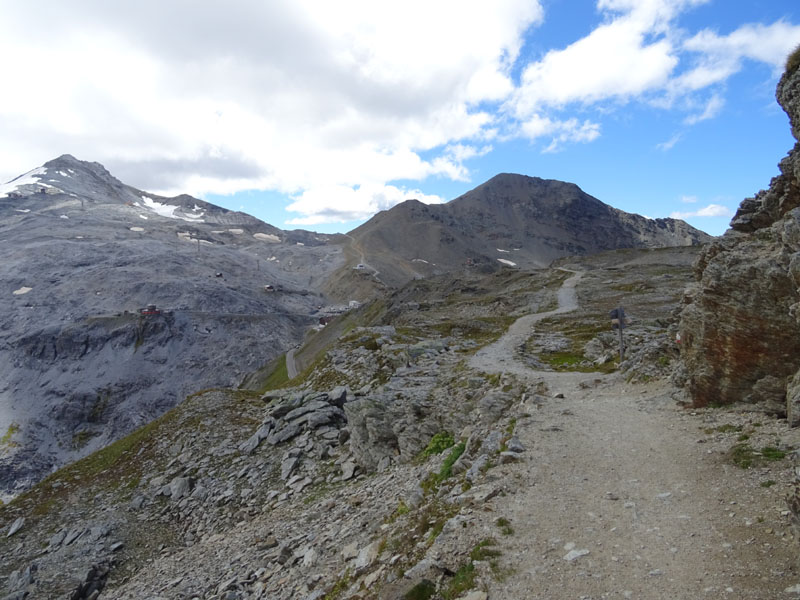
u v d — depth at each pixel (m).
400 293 173.88
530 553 10.14
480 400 25.34
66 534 34.53
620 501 11.94
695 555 9.38
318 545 18.70
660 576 8.93
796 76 16.62
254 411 47.66
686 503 11.42
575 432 17.27
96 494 39.62
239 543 26.50
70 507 38.28
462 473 17.06
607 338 40.84
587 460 14.67
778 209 18.98
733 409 16.52
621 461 14.34
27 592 27.95
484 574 9.62
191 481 37.47
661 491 12.18
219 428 44.69
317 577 15.23
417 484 20.52
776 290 15.39
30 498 40.69
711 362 17.41
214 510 33.41
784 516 9.93
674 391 20.27
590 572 9.30
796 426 13.70
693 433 15.62
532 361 38.22
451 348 48.47
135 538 32.88
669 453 14.44
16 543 34.62
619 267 132.00
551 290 105.19
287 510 29.25
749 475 12.02
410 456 27.94
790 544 9.03
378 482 25.77
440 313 98.94
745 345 16.20
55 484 42.25
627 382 24.67
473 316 87.88
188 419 47.22
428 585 9.95
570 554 9.94
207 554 27.12
